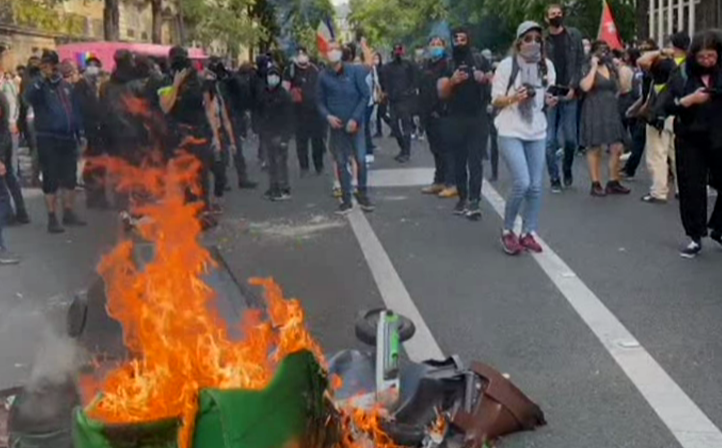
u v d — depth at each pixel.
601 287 6.18
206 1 25.30
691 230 6.91
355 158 9.47
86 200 9.96
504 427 3.71
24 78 11.62
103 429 2.34
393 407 3.49
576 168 12.12
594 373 4.55
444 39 9.87
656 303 5.75
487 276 6.57
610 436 3.80
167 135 9.27
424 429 3.42
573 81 9.51
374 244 7.80
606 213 8.86
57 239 8.36
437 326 5.40
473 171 8.70
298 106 12.69
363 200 9.52
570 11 20.47
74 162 9.10
